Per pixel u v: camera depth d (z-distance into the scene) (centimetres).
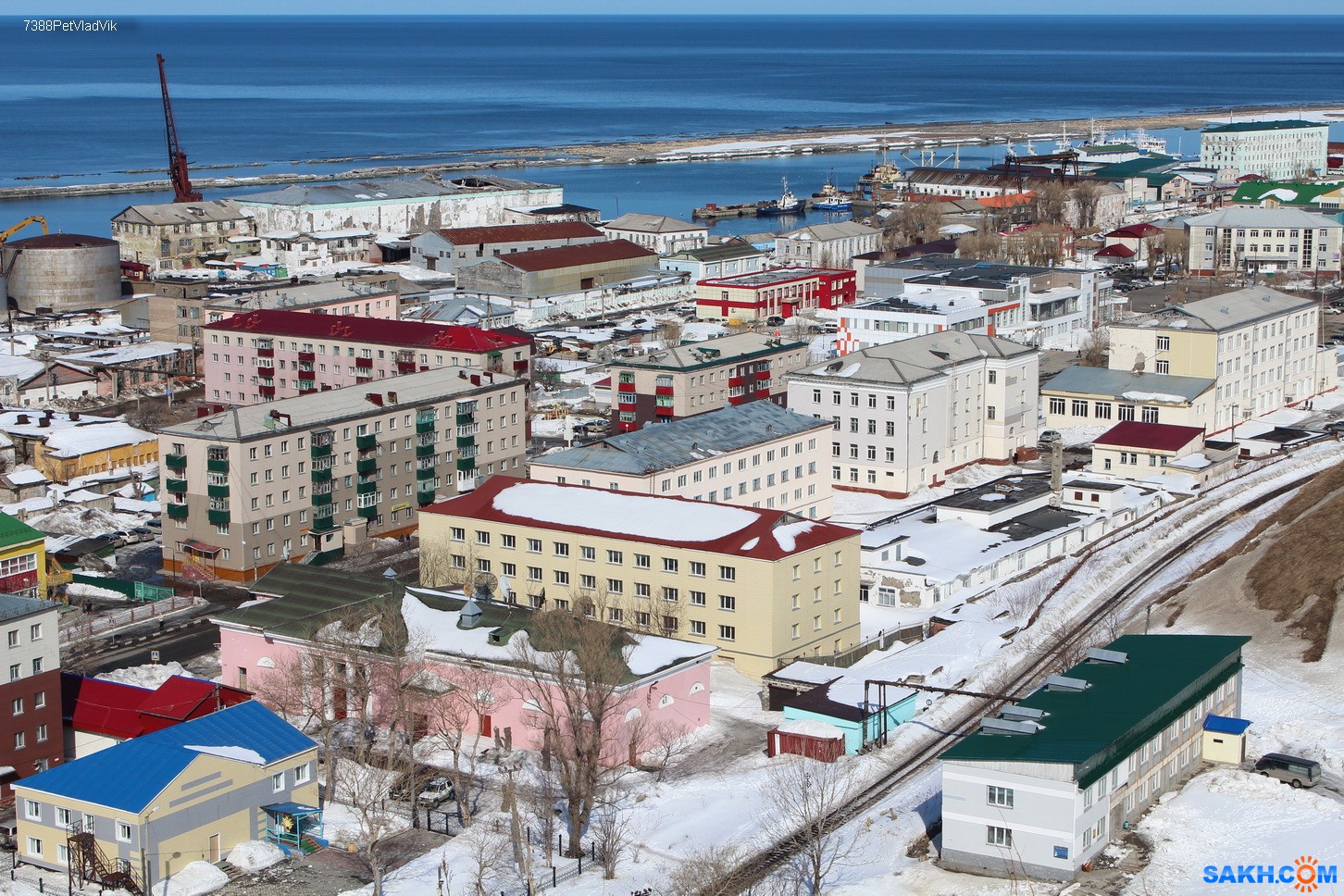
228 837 11862
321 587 15375
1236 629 16312
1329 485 19775
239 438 18725
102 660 16200
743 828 12175
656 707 13875
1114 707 12162
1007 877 11175
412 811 12369
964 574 18412
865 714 13862
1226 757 13025
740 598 15725
